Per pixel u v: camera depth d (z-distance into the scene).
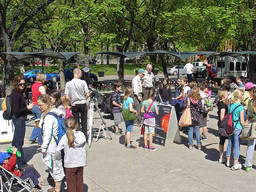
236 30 21.03
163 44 20.23
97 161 6.84
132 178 5.87
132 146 7.81
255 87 7.83
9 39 14.21
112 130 9.75
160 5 17.72
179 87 10.51
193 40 18.95
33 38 23.58
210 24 17.33
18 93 6.17
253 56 16.75
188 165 6.57
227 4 18.28
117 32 17.19
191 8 17.58
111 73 43.97
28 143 8.30
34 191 4.93
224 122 6.31
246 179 5.80
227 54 14.79
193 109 7.54
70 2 19.59
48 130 4.80
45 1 15.21
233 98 6.25
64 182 5.64
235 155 6.24
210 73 18.14
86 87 7.72
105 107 10.97
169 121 8.04
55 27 16.61
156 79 12.78
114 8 14.99
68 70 28.81
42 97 4.98
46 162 4.87
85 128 7.91
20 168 6.16
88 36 16.47
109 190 5.34
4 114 6.14
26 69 34.59
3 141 7.74
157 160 6.91
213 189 5.35
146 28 18.48
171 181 5.71
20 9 14.44
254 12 17.11
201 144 8.22
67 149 4.50
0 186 4.74
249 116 6.04
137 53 12.51
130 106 7.54
